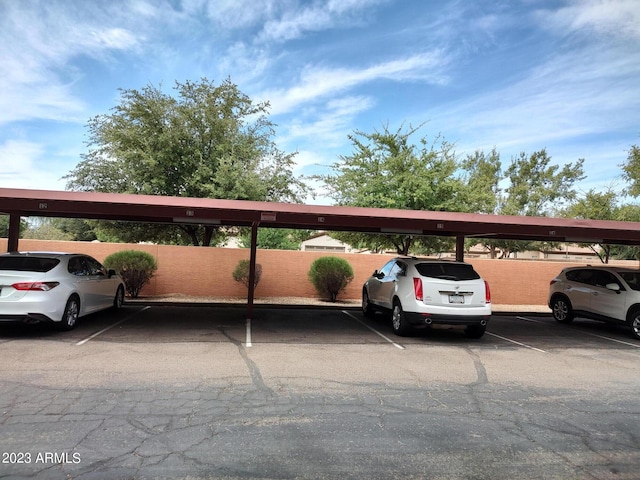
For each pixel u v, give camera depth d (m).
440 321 9.95
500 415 5.61
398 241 18.92
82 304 10.48
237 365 7.61
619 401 6.30
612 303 12.05
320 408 5.66
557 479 4.05
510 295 19.33
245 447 4.50
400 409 5.71
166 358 7.94
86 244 17.98
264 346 9.16
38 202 9.88
